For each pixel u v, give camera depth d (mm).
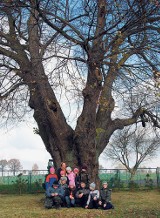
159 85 12289
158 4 11820
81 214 13477
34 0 12562
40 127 18234
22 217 13000
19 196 22406
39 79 15695
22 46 16969
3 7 12828
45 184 15547
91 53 13500
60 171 15711
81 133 16656
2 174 27812
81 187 15016
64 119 17156
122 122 18672
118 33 12117
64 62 14133
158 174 29750
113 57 13609
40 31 15102
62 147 17281
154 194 23094
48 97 16656
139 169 30438
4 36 16562
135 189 26812
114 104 18062
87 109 16453
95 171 16812
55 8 13594
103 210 14375
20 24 16875
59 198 14805
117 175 29219
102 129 18016
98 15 13672
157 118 20219
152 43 13578
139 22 12742
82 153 16812
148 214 13109
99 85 15211
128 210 14195
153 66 14305
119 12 12516
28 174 26062
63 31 13242
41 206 15922
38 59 15211
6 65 15914
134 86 14422
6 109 16859
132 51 13336
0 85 15695
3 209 15102
